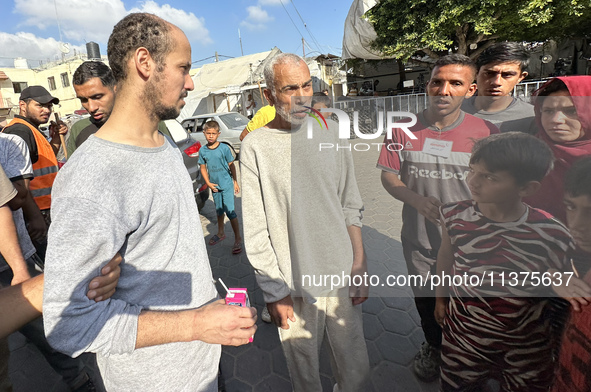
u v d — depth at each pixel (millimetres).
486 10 8492
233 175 3781
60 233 771
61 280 769
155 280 973
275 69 1133
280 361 2039
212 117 8445
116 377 1021
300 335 1305
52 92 27297
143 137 973
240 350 2146
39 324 1628
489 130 829
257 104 16391
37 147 2283
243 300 1026
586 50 11945
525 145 750
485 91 1813
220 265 3348
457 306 954
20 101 2375
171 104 974
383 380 1303
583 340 842
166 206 960
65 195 794
